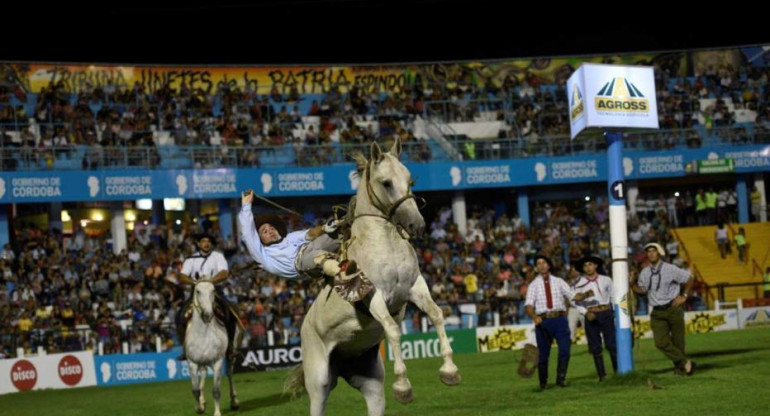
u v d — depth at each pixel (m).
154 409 17.42
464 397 15.54
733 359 18.73
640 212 38.47
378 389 9.20
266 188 35.44
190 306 16.03
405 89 40.19
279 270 9.22
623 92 15.05
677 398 12.95
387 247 8.22
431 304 8.23
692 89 40.50
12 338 26.41
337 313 8.52
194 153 35.56
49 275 31.03
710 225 38.84
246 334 27.70
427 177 36.91
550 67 41.16
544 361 15.46
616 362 15.88
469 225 37.09
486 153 37.97
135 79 37.38
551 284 15.44
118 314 29.20
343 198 38.41
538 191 40.38
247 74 38.91
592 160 37.75
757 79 40.97
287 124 37.94
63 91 36.16
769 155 37.97
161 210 36.56
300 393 9.61
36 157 33.62
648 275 15.78
